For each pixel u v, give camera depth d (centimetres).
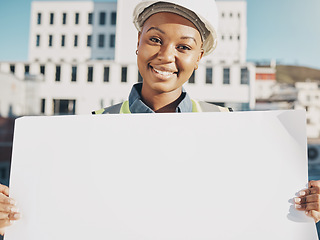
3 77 1705
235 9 2702
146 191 87
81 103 2328
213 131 90
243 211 83
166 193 86
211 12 87
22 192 90
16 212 88
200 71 2325
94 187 88
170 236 84
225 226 83
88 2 2777
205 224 83
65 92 2325
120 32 2441
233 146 88
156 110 99
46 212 88
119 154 90
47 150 92
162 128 91
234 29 2691
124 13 2411
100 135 92
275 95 2478
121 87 2338
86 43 2780
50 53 2781
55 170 90
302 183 83
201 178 86
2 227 88
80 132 92
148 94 97
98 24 2777
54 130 93
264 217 82
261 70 2602
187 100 101
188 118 91
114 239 85
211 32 91
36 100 2188
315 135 2311
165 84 89
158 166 88
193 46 87
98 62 2345
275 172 84
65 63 2330
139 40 96
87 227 86
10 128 1318
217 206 84
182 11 84
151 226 84
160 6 84
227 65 2328
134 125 92
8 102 1734
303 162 84
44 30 2792
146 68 90
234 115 90
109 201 87
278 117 87
